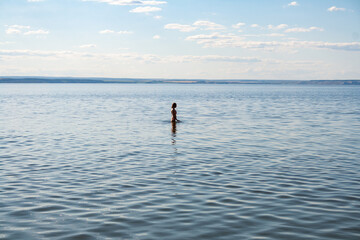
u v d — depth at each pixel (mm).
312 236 8445
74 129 28359
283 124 32125
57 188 12344
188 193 11844
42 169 15156
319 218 9586
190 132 26844
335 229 8844
